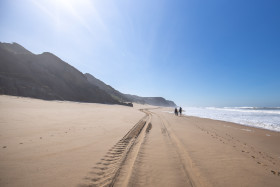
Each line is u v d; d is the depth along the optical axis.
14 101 21.48
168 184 3.70
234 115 35.50
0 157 4.46
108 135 8.30
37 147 5.53
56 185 3.25
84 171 4.00
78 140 6.89
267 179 4.21
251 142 9.50
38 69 53.06
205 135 10.40
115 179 3.76
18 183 3.23
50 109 19.09
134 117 19.72
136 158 5.25
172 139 8.52
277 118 27.59
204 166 4.90
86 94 65.06
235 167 4.95
